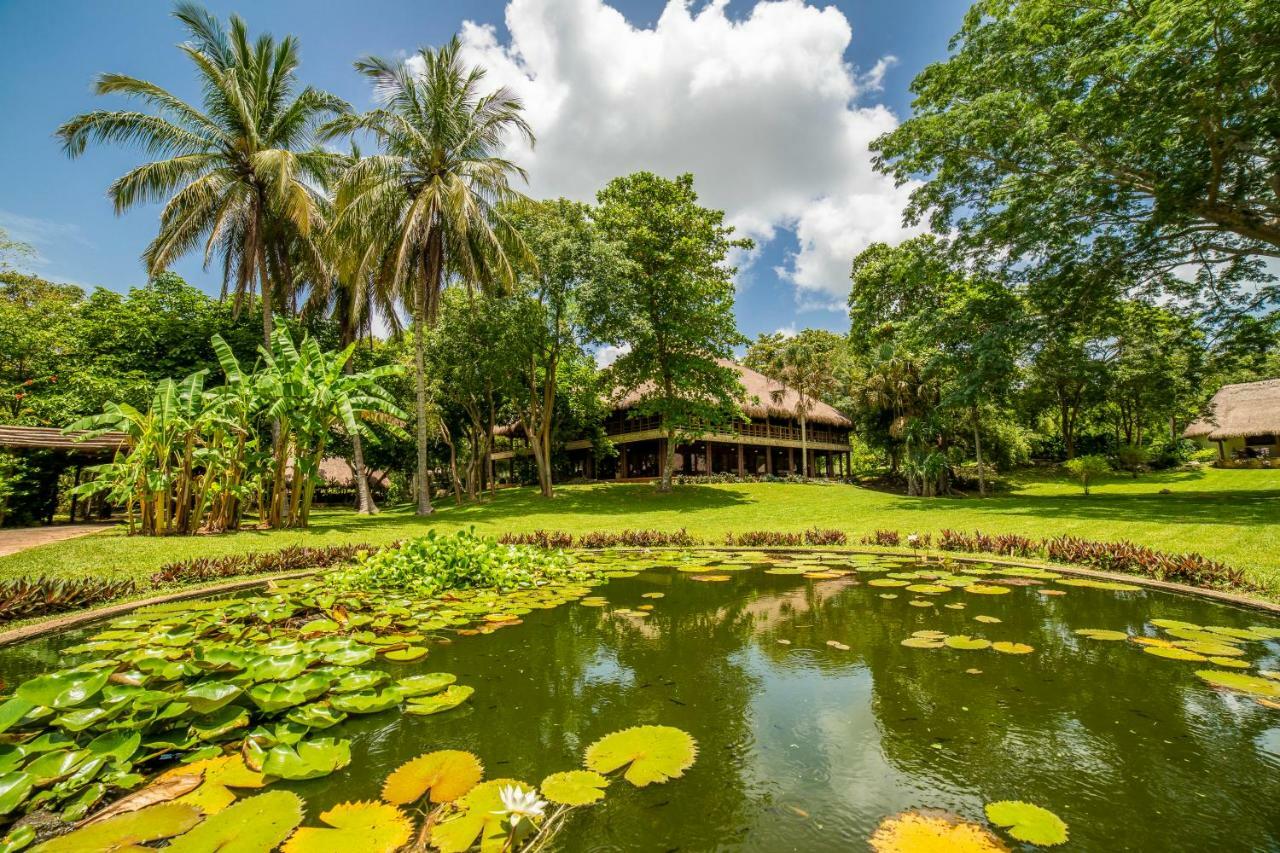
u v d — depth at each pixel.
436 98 14.31
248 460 10.91
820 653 3.40
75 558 7.12
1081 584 5.46
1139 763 2.03
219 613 4.25
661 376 20.09
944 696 2.69
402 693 2.72
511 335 16.53
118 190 12.52
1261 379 27.89
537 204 16.23
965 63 13.27
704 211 19.61
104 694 2.21
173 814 1.74
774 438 28.53
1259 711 2.46
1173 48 9.12
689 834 1.64
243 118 13.56
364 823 1.68
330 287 16.66
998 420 22.50
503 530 12.32
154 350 18.20
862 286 19.28
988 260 14.28
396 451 23.98
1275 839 1.58
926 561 7.09
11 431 12.85
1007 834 1.61
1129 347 17.62
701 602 4.98
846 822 1.69
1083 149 11.77
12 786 1.76
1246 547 6.46
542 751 2.18
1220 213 10.59
